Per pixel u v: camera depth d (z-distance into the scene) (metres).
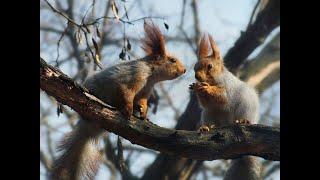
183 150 10.02
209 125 13.16
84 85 11.31
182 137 9.98
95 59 11.78
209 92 12.82
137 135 9.88
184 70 12.49
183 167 19.75
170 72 12.26
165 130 10.02
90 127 11.52
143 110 11.66
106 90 11.22
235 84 13.16
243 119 12.44
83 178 11.55
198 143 9.98
